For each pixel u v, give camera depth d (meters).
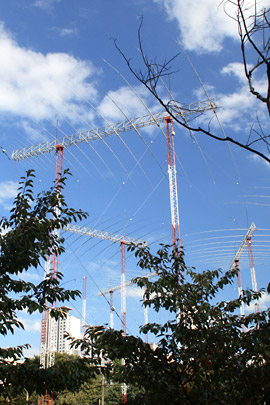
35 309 9.38
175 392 8.94
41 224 9.75
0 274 9.48
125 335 9.79
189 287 11.66
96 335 9.69
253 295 11.40
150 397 8.90
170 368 9.44
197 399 8.68
